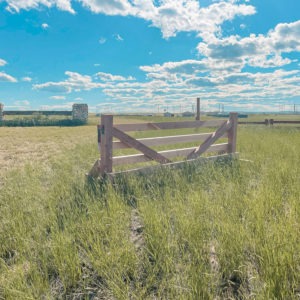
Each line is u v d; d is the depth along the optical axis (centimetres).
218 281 194
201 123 602
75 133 1767
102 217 294
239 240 225
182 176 470
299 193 343
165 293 184
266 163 547
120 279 190
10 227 277
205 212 303
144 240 258
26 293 179
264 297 164
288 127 1508
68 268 206
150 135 1289
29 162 665
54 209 322
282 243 212
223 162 588
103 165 456
